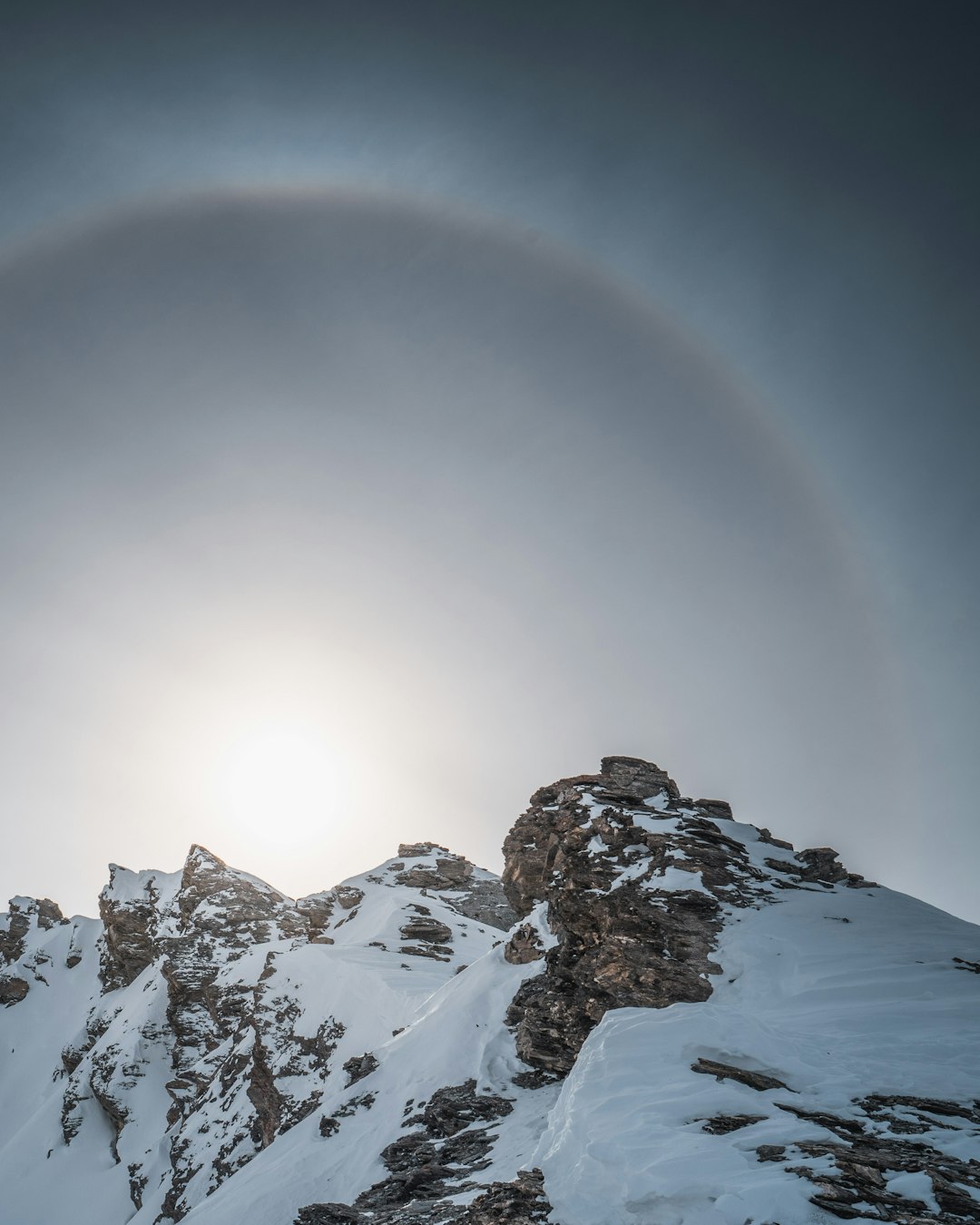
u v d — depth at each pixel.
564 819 67.19
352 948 104.00
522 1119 37.75
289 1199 39.28
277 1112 75.00
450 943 110.69
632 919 44.38
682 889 46.66
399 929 113.25
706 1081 21.39
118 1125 114.69
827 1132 17.73
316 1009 87.50
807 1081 21.53
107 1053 127.75
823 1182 14.79
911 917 41.75
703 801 68.44
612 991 39.81
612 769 73.75
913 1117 18.77
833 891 48.28
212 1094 96.56
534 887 70.69
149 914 173.50
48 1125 126.50
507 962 59.69
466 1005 54.22
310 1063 79.50
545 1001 46.66
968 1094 20.20
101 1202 100.81
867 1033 26.34
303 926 140.25
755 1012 32.38
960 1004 28.80
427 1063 48.94
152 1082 120.31
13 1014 184.38
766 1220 13.88
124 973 166.50
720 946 40.25
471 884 149.38
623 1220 15.28
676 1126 18.73
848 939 38.59
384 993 82.62
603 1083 22.27
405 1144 39.03
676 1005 27.12
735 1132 17.98
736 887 47.59
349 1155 41.50
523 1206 17.22
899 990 31.56
